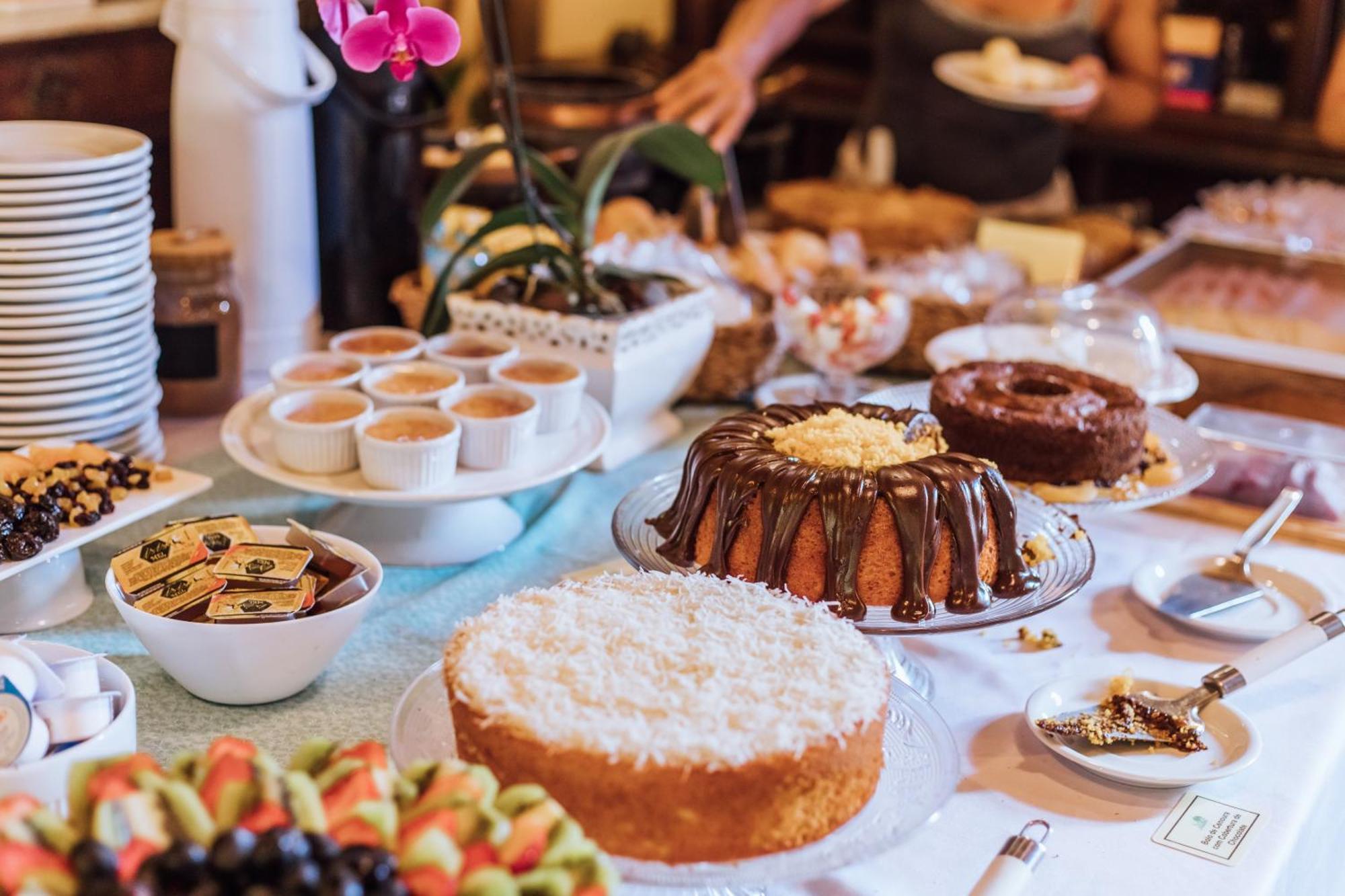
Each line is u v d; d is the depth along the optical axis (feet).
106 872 2.06
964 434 4.72
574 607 3.13
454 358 4.92
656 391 5.29
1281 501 4.57
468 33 10.60
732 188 6.61
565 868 2.26
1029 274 7.04
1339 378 6.26
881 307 5.64
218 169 5.39
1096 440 4.58
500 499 4.73
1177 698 3.73
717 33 14.44
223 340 5.33
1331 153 12.00
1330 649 4.16
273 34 5.30
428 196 6.53
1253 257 7.88
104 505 3.92
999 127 10.16
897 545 3.67
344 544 3.75
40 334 4.33
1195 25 12.39
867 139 10.47
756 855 2.72
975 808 3.29
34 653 2.94
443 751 3.00
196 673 3.46
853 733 2.78
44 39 5.71
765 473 3.75
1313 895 3.73
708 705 2.78
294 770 2.46
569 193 5.29
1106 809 3.31
